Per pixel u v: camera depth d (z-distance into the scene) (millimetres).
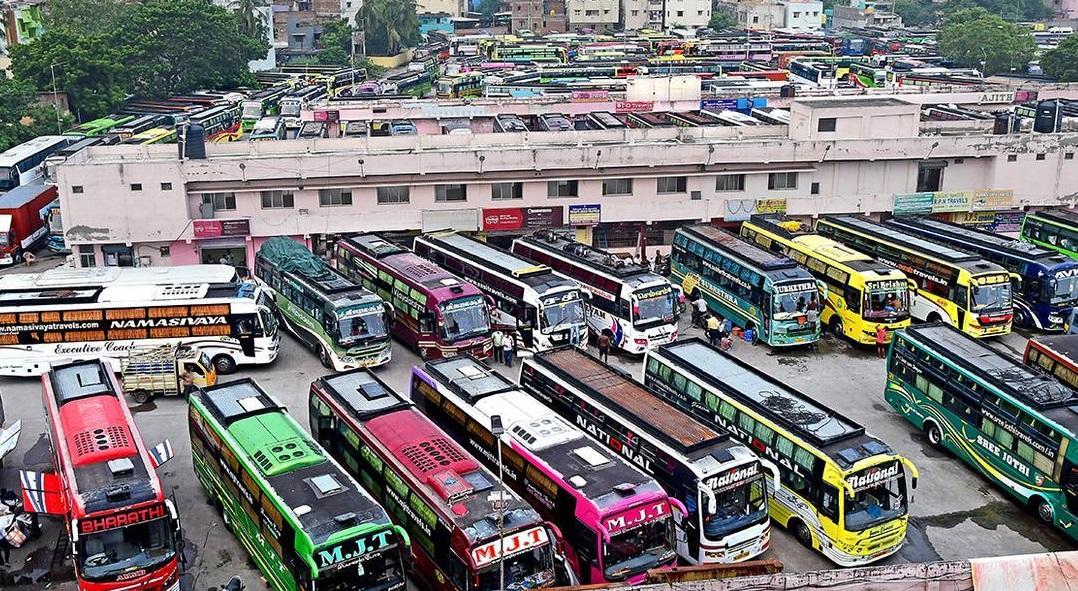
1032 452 25203
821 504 23047
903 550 23875
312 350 36188
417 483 21609
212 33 90562
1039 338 32656
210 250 44594
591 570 20750
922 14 188875
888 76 90750
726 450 22781
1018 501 26078
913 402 29812
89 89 77000
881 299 36312
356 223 44750
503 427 23984
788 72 101438
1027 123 57312
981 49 112938
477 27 173000
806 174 47844
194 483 26734
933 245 40125
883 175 48688
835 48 133500
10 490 25906
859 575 18109
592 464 22156
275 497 20578
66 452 22047
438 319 33938
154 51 87188
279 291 38125
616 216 46469
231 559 23078
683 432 23547
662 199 46906
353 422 24656
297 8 153375
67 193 42250
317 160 43750
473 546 19312
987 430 26750
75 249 43312
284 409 24828
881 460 22781
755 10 173875
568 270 39031
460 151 44500
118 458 21781
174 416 30891
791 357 36312
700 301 39188
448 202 45750
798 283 36000
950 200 48562
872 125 48688
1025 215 47000
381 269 37969
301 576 19422
